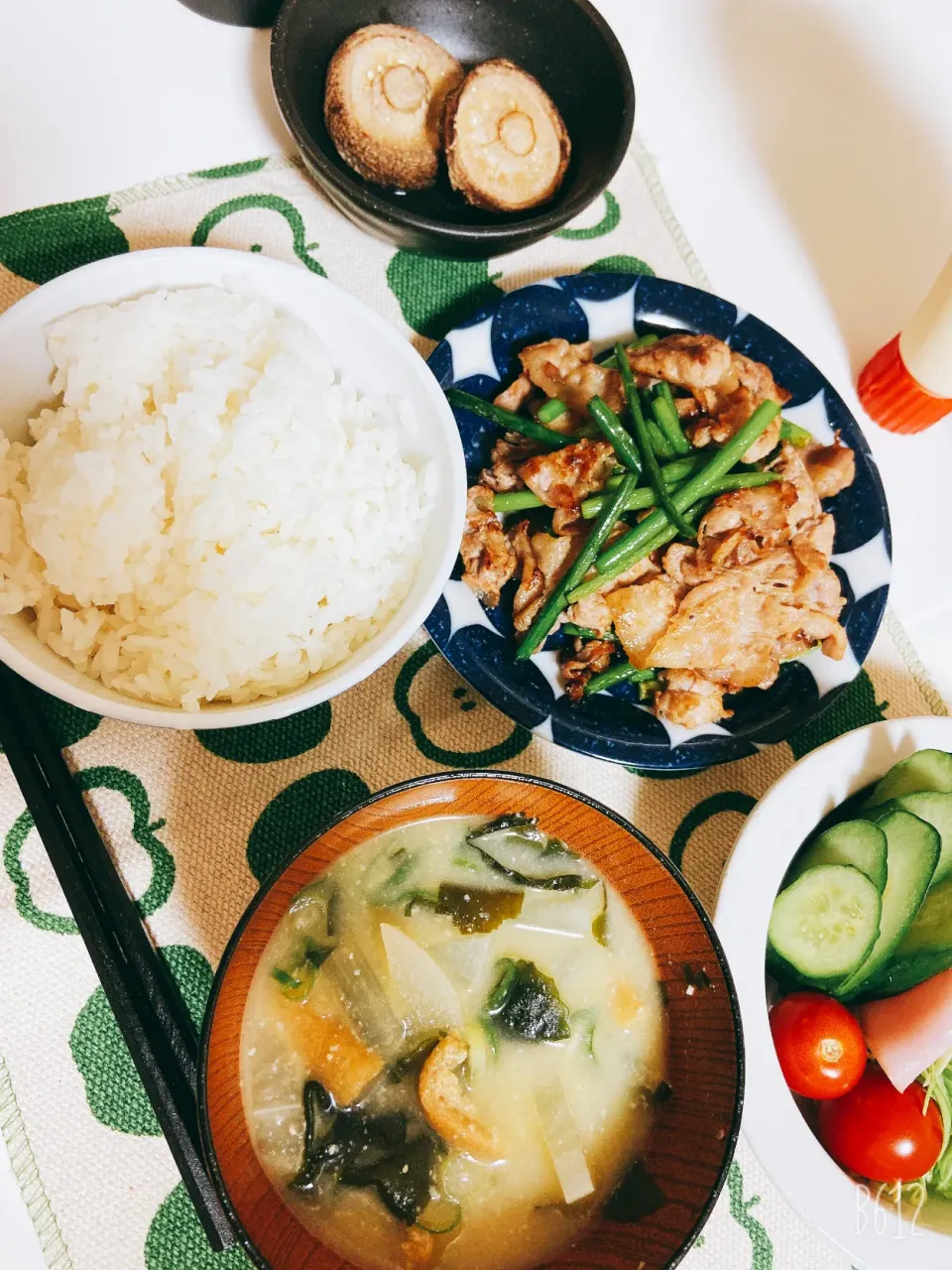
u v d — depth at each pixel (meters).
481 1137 0.23
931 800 0.26
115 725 0.27
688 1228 0.21
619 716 0.29
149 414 0.25
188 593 0.25
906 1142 0.25
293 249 0.31
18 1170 0.24
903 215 0.37
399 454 0.27
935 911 0.27
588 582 0.29
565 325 0.31
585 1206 0.23
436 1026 0.24
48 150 0.30
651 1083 0.24
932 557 0.34
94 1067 0.25
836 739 0.27
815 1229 0.24
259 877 0.27
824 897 0.26
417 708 0.29
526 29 0.32
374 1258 0.23
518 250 0.31
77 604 0.25
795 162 0.37
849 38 0.39
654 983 0.25
